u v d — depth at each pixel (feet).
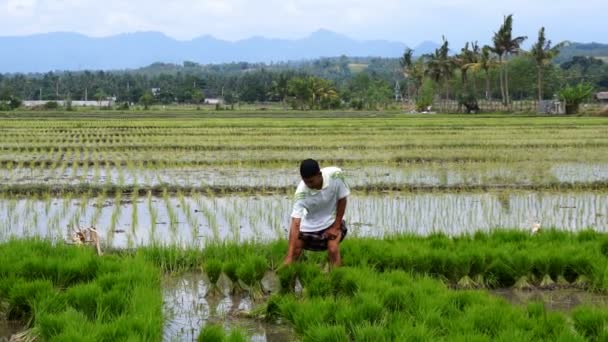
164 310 23.80
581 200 49.67
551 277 28.04
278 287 26.66
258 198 49.26
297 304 22.29
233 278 26.11
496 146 84.38
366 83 370.12
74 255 27.63
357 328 19.76
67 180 56.13
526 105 244.22
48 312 21.53
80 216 42.50
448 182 56.13
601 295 26.63
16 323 23.13
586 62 422.41
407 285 23.43
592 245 30.30
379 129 116.98
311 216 26.53
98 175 59.11
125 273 24.32
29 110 244.63
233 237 35.19
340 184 26.03
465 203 48.03
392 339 19.34
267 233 38.09
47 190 51.01
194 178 57.88
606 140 92.32
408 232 35.73
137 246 33.06
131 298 22.18
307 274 25.00
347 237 33.96
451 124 133.80
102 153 76.54
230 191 51.88
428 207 46.44
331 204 26.25
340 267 25.46
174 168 64.39
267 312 23.20
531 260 27.63
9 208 44.57
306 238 26.45
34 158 70.79
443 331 19.90
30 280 24.82
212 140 91.97
